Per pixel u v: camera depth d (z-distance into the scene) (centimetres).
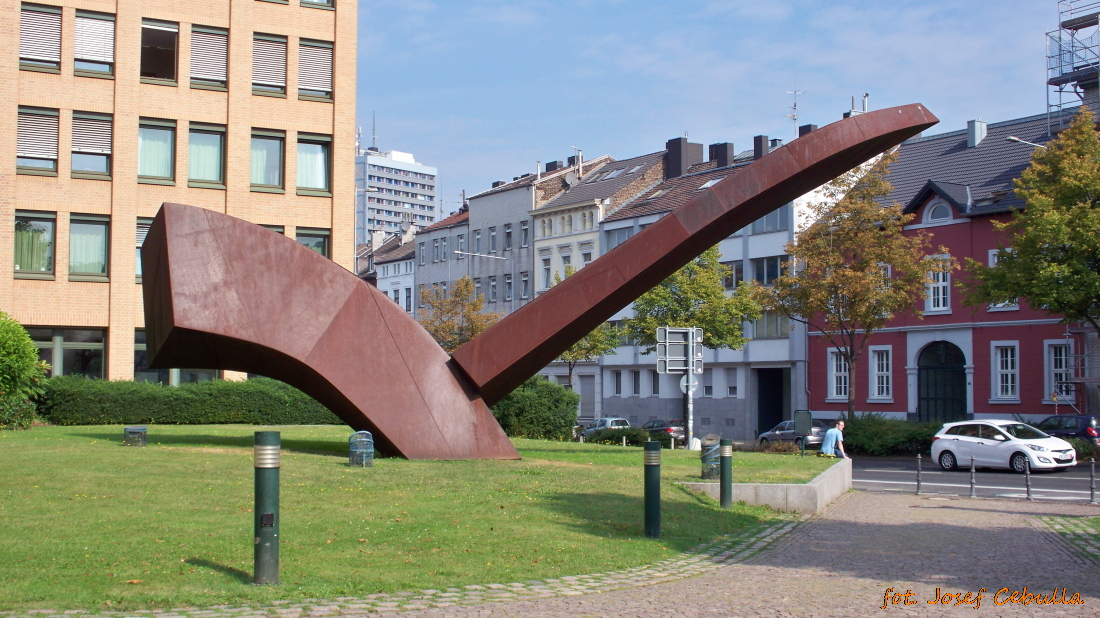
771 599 856
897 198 4734
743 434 5412
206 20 3609
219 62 3638
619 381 6203
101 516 1081
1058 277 3169
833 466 2030
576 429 4172
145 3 3528
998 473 2809
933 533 1369
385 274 8650
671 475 1730
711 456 1670
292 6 3738
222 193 3616
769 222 5338
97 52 3481
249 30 3659
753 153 6150
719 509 1470
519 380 1803
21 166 3378
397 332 1695
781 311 3981
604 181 6775
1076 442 3262
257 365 1770
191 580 823
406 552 984
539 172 7225
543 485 1442
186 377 3597
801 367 5084
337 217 3778
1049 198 3200
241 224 1595
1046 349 4119
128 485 1302
